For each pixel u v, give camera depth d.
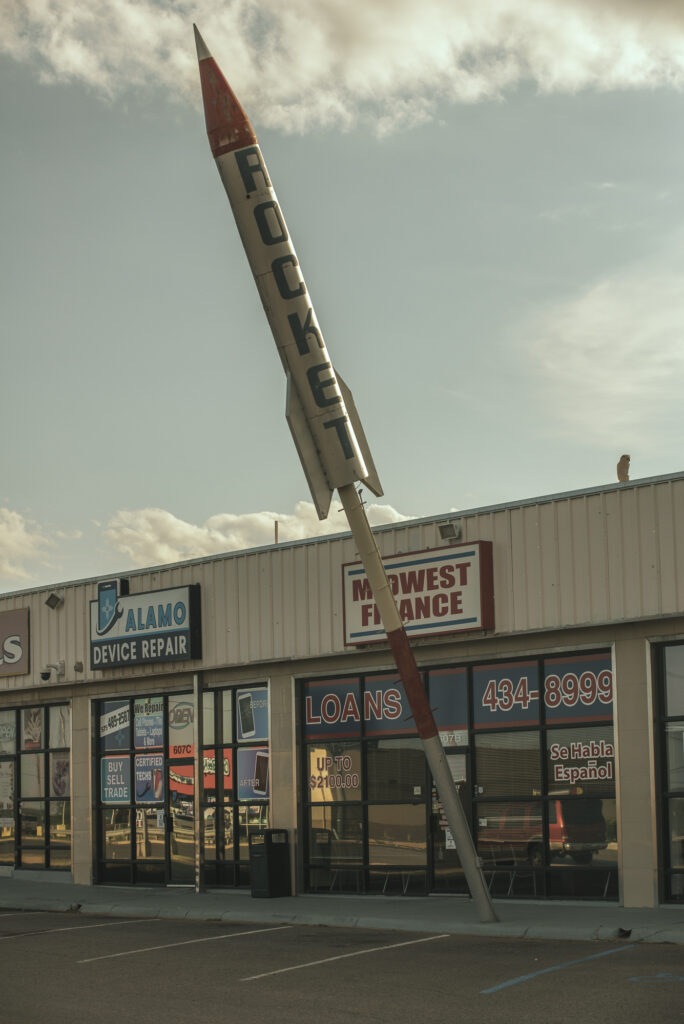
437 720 20.30
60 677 26.97
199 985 12.35
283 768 22.38
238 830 23.28
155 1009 11.00
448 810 16.59
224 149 17.73
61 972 13.50
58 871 26.91
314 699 22.23
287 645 22.33
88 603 26.52
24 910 22.20
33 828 27.70
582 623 18.16
